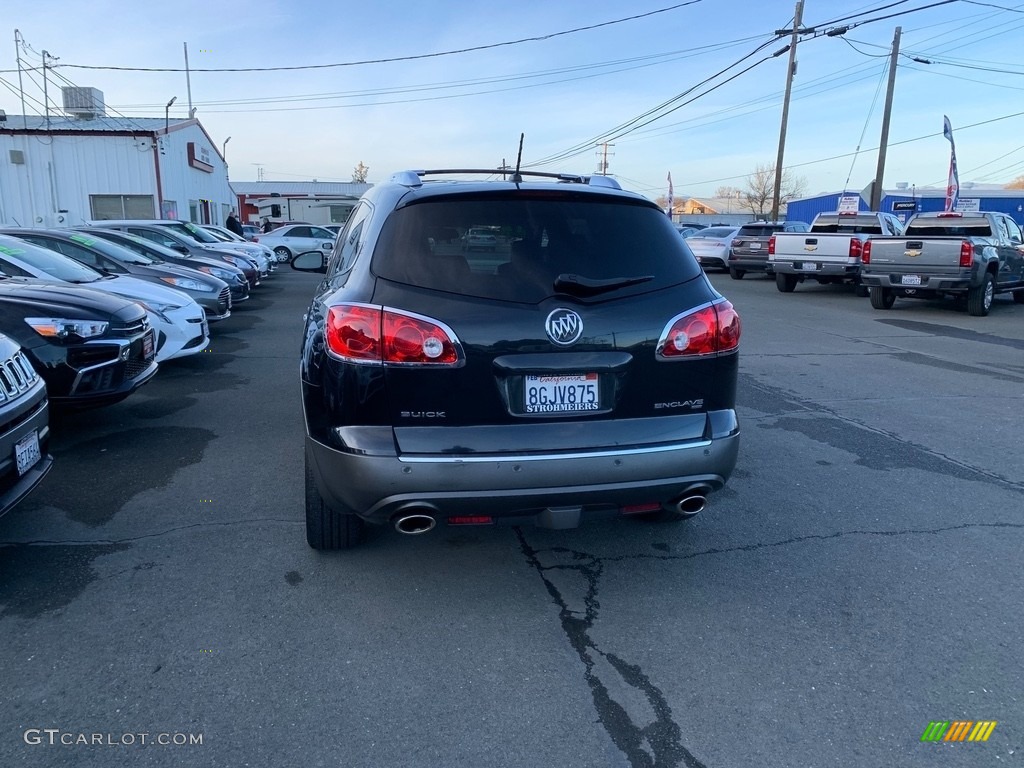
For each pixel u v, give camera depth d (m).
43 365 5.31
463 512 3.16
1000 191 42.47
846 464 5.55
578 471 3.17
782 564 3.99
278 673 2.99
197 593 3.57
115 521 4.36
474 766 2.52
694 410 3.42
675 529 4.40
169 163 27.58
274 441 5.92
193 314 8.43
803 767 2.54
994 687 2.97
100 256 10.17
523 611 3.49
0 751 2.54
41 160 25.20
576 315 3.19
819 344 10.89
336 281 3.68
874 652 3.20
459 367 3.10
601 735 2.68
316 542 3.90
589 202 3.48
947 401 7.48
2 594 3.53
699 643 3.25
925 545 4.21
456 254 3.24
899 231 19.53
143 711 2.75
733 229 26.50
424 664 3.07
